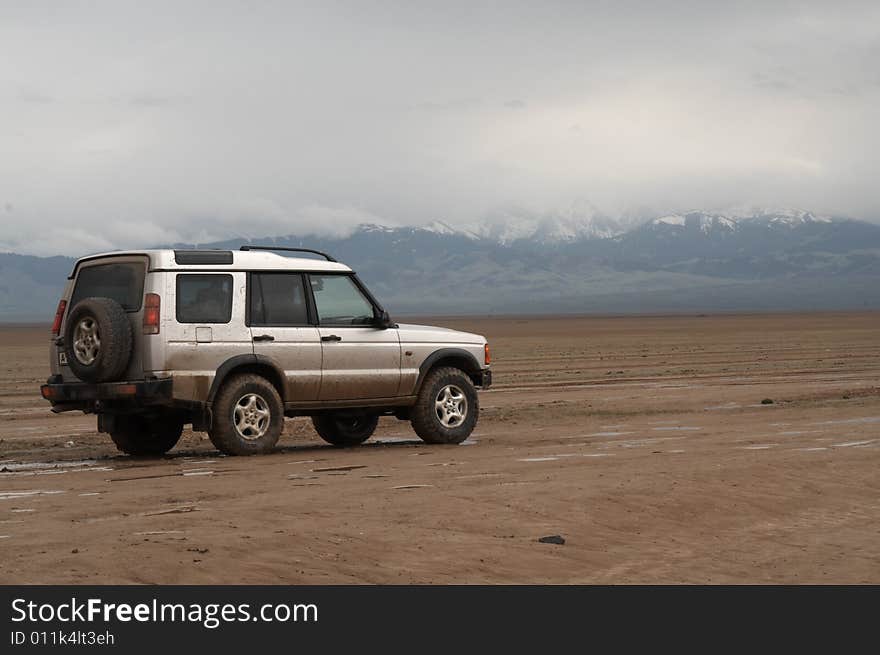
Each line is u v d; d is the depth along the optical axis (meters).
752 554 8.88
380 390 16.38
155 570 7.76
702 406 23.20
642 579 8.05
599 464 13.30
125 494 11.27
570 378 35.06
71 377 15.20
